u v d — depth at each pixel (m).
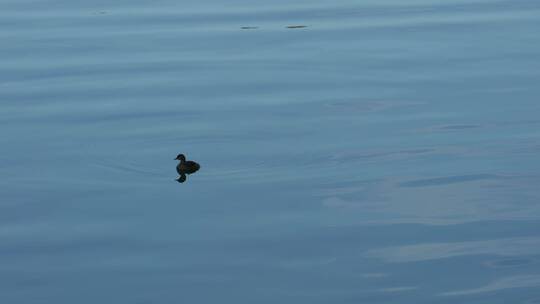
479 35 25.53
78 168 18.11
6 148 18.98
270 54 24.23
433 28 26.17
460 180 17.56
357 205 16.66
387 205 16.66
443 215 16.31
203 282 14.33
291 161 18.33
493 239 15.51
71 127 19.89
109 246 15.35
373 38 25.38
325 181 17.55
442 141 19.17
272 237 15.59
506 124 19.92
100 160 18.39
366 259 14.93
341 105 20.98
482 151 18.72
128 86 22.11
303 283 14.30
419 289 14.13
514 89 21.78
